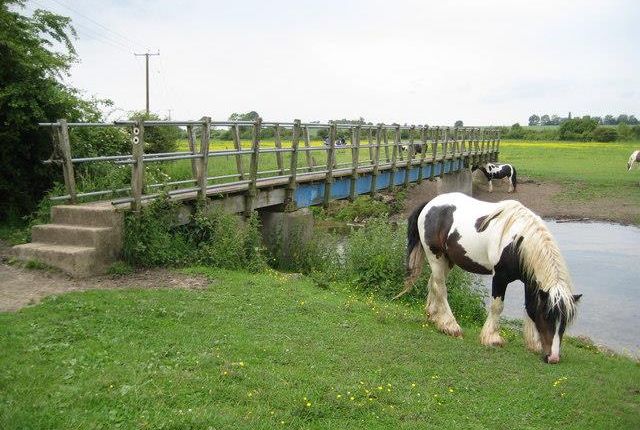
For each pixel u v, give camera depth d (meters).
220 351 5.54
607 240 20.81
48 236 8.53
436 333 7.39
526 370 6.04
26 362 4.85
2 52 10.63
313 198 14.23
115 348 5.32
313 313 7.33
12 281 7.54
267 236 12.75
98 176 11.70
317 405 4.64
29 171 11.58
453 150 27.39
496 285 6.95
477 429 4.63
